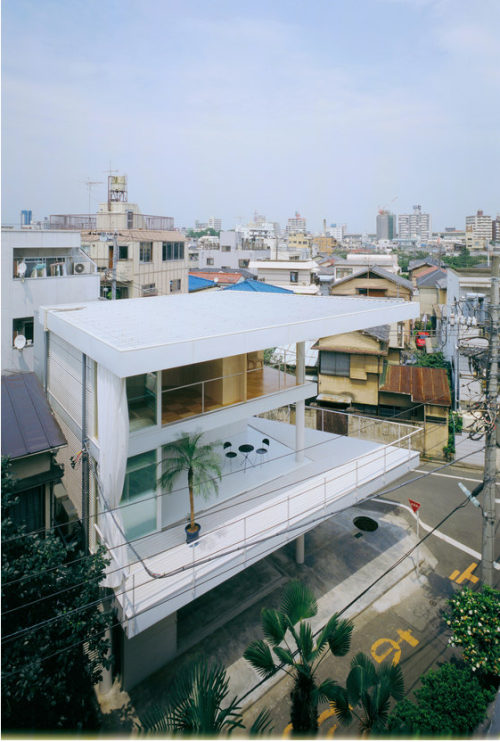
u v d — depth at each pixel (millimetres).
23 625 8109
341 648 9594
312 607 10078
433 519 20156
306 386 16188
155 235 38875
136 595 10203
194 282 49594
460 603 12500
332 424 27422
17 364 21672
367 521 19938
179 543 12016
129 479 11680
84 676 8836
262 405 14562
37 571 8297
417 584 16141
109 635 11320
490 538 14062
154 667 12453
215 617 14445
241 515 13344
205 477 13016
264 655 9133
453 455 25578
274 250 77438
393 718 9109
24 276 21891
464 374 24859
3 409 13359
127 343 10094
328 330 14164
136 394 11984
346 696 9141
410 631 14055
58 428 12883
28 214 41625
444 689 10250
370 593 15531
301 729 8742
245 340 11719
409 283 48094
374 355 28516
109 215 40812
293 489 14867
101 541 11625
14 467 11742
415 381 28016
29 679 7133
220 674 8375
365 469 16391
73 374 13305
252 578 16203
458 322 16656
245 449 15750
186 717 7461
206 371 14438
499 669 11234
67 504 14281
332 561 17172
